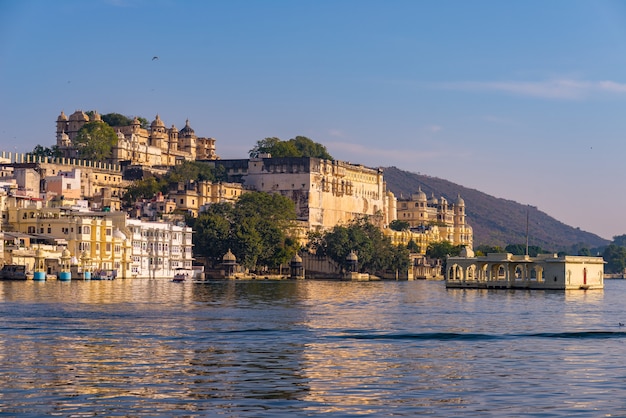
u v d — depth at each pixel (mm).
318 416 45656
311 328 85875
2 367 58562
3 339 73188
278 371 58406
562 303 135750
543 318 102688
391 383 54469
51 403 47938
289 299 141875
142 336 76750
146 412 46281
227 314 103250
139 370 58156
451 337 79125
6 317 93688
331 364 61531
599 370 59750
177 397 49781
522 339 77688
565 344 74125
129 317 96000
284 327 86625
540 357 65750
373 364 61719
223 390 51844
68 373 56625
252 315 102125
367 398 49969
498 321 97625
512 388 53062
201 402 48594
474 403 48844
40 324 86062
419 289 196875
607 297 158625
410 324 92188
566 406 48156
